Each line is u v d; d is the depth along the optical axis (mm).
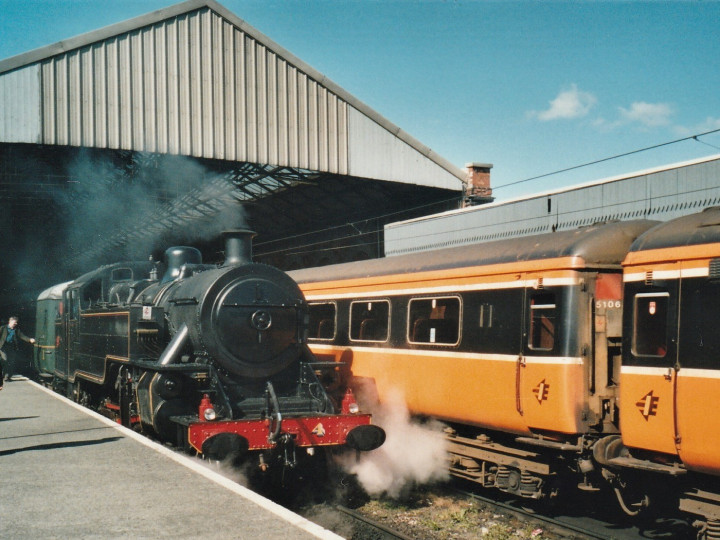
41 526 5418
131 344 10070
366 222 27094
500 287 8641
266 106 20469
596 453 7465
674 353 6617
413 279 10242
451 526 7836
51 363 19422
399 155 22031
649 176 13383
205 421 7961
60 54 17891
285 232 32219
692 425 6398
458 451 9406
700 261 6473
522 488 8234
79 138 18000
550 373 7793
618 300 7906
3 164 20812
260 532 5270
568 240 7988
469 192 22719
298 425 8320
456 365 9219
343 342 11898
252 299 9070
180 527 5395
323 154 21062
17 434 9617
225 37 20094
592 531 7504
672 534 7414
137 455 8133
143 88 18938
